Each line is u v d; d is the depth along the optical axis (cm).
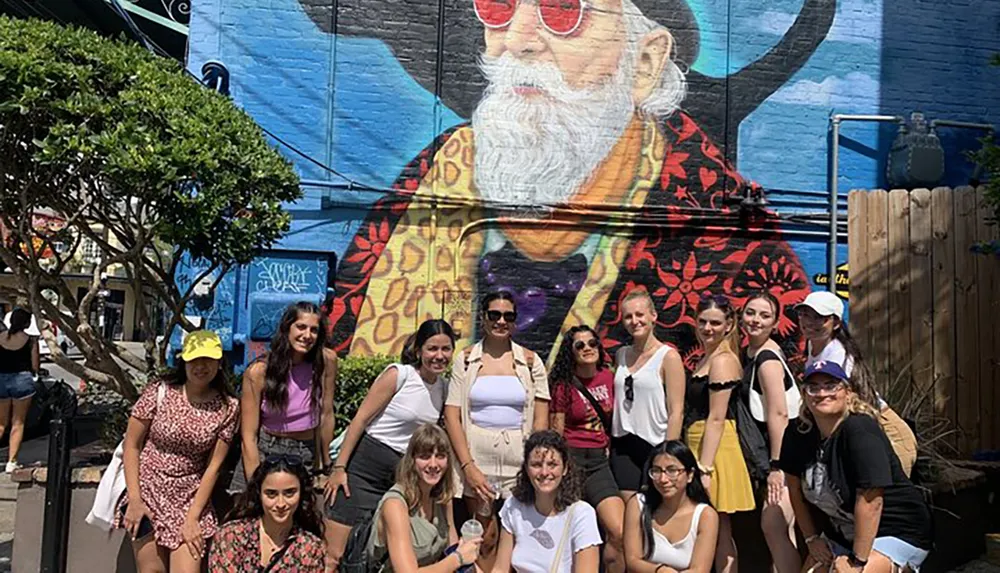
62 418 554
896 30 952
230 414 473
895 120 932
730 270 904
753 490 534
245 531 416
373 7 869
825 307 457
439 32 877
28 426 1057
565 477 466
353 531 466
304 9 859
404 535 423
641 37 907
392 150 864
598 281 883
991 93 963
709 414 504
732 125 916
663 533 464
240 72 847
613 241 889
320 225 848
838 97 938
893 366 814
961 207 817
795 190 922
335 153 856
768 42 928
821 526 442
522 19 889
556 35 894
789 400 498
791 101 928
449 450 446
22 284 615
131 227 636
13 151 563
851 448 402
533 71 887
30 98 518
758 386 503
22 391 859
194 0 844
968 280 813
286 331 472
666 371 512
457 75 877
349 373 718
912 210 829
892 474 405
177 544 462
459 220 870
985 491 706
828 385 409
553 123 887
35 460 911
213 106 597
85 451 625
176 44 1108
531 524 465
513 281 870
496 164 877
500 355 518
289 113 852
